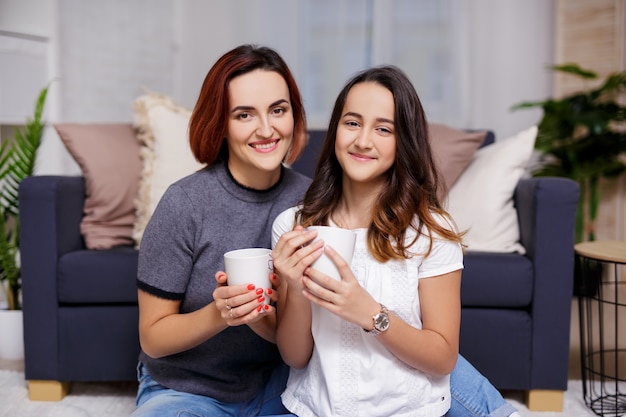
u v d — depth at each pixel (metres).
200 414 1.24
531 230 1.84
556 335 1.79
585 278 2.05
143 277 1.24
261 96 1.19
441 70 3.43
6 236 2.25
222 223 1.26
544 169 3.04
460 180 2.16
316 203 1.22
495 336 1.81
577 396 1.90
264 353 1.36
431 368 1.07
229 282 1.02
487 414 1.20
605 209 3.14
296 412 1.15
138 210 2.07
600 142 2.91
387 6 3.41
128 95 3.36
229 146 1.27
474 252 1.92
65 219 1.91
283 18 3.48
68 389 1.93
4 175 2.25
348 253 0.97
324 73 3.50
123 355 1.86
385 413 1.08
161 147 2.10
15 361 2.20
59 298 1.85
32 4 2.78
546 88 3.39
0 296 2.64
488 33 3.40
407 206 1.13
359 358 1.09
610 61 3.08
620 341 2.40
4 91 2.51
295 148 1.35
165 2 3.49
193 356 1.31
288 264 0.96
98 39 3.19
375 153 1.13
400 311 1.10
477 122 3.44
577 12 3.14
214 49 3.54
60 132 2.11
